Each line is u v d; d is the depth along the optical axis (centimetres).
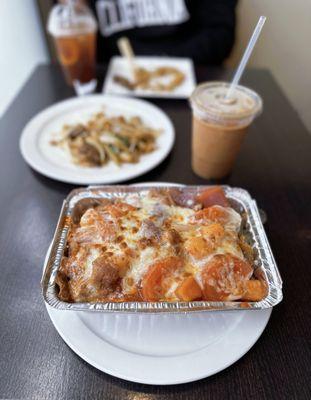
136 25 103
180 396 27
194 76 74
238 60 126
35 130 55
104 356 28
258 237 34
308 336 31
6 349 29
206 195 37
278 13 114
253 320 31
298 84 124
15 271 36
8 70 97
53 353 29
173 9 102
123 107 62
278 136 58
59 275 30
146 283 29
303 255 39
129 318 31
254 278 32
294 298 34
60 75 73
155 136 56
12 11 97
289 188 48
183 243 32
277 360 29
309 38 116
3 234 40
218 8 103
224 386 27
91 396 27
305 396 27
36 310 33
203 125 43
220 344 29
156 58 79
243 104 43
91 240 32
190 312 28
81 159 49
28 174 49
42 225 42
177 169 51
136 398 27
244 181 49
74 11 64
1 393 26
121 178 47
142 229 32
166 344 29
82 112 61
